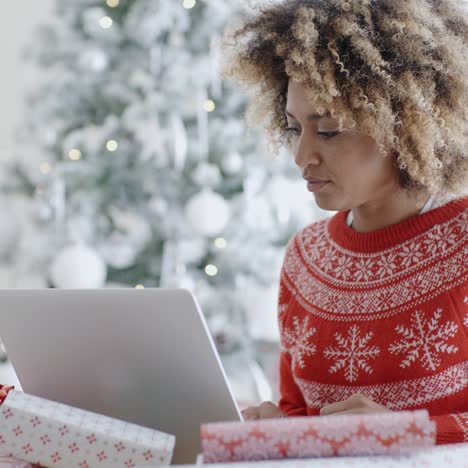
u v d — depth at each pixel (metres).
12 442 0.90
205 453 0.72
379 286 1.23
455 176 1.23
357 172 1.18
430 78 1.18
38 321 1.03
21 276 3.74
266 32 1.31
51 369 1.07
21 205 4.16
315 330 1.28
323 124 1.17
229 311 3.27
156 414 1.03
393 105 1.18
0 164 4.09
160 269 3.28
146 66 3.24
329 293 1.29
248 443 0.72
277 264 3.27
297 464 0.69
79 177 3.24
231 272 3.25
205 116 3.19
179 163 3.10
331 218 1.40
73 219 3.31
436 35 1.18
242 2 1.39
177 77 3.16
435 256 1.20
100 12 3.27
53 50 3.43
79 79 3.32
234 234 3.24
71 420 0.90
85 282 3.04
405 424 0.72
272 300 3.13
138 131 3.17
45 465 0.90
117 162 3.22
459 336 1.16
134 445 0.88
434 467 0.73
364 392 1.21
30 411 0.90
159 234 3.26
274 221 3.31
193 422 1.01
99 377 1.04
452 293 1.17
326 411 1.04
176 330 0.95
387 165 1.21
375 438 0.72
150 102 3.16
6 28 4.56
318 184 1.21
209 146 3.21
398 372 1.18
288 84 1.30
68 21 3.36
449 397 1.16
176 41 3.23
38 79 4.52
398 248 1.24
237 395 3.45
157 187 3.21
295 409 1.37
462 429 1.05
